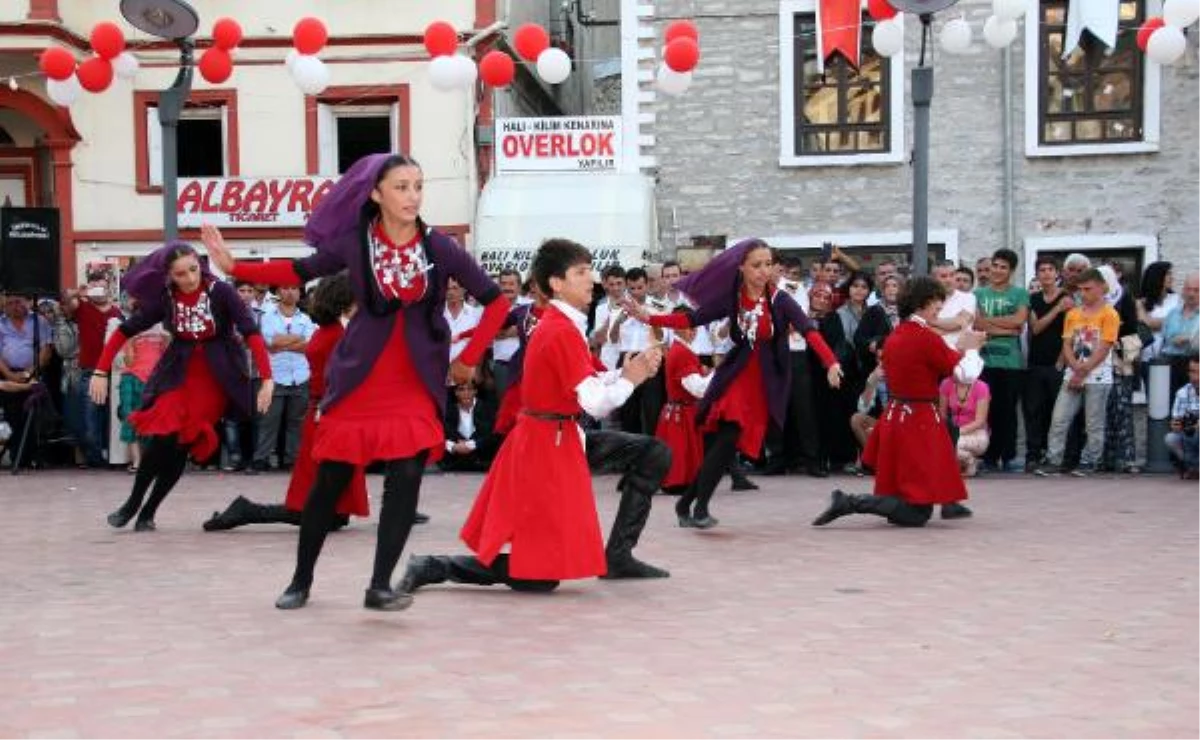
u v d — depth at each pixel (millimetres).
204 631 5734
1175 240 17766
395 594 5898
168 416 8984
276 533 9102
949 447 9164
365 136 19531
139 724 4301
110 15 18812
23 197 19391
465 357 5926
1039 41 17875
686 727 4250
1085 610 6230
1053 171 17984
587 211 17641
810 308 13117
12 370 14602
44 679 4906
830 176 18406
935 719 4355
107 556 8008
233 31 12508
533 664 5125
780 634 5691
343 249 5750
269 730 4223
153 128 19062
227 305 8984
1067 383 12641
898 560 7719
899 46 12711
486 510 6598
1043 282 13102
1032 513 9906
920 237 11656
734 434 8805
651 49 18672
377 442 5777
